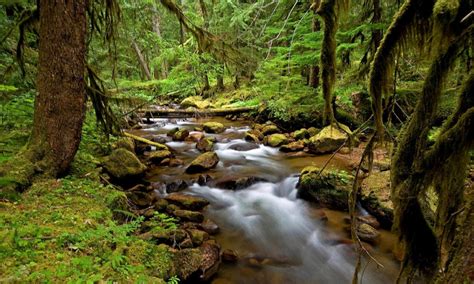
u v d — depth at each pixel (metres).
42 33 4.77
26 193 4.08
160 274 3.31
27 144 4.92
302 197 7.07
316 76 10.62
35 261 2.63
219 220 6.17
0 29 6.72
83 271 2.62
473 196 1.66
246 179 7.81
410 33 1.86
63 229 3.28
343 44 7.55
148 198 6.33
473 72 1.67
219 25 13.10
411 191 1.85
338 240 5.39
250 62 10.12
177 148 10.80
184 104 18.83
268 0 10.38
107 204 4.40
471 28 1.55
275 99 11.52
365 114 9.41
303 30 8.77
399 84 5.07
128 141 8.79
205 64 12.73
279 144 10.85
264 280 4.50
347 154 8.88
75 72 4.95
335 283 4.52
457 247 1.64
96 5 7.20
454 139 1.65
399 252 4.78
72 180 4.88
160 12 14.40
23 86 7.50
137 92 12.28
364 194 6.03
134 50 16.80
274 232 5.89
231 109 15.63
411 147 1.85
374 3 6.30
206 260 4.39
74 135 5.07
